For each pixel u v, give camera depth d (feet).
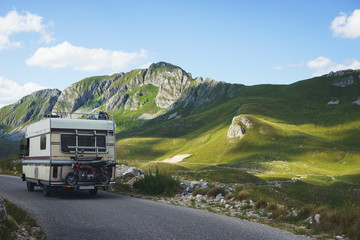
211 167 564.30
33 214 42.09
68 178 61.21
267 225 37.88
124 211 45.37
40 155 66.13
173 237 29.99
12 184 90.33
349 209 37.91
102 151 64.59
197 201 59.52
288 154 595.88
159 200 60.70
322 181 373.40
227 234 31.55
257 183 211.20
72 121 62.75
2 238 25.91
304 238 31.55
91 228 33.76
